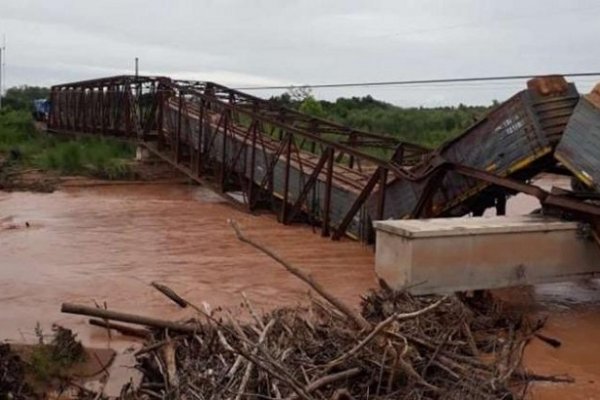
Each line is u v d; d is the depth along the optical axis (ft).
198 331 33.83
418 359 30.22
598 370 35.42
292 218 79.20
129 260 60.18
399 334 30.50
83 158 128.57
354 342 30.42
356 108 269.44
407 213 62.39
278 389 26.43
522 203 100.48
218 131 94.63
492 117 55.06
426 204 58.95
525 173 55.88
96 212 88.33
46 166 128.36
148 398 29.43
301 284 52.01
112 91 127.65
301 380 27.61
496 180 51.62
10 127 180.55
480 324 39.52
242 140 89.61
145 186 115.65
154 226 78.18
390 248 42.09
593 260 45.01
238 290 50.08
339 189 72.43
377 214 64.28
